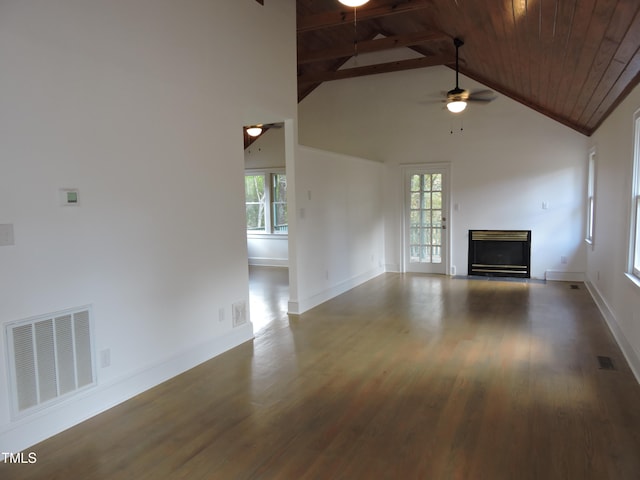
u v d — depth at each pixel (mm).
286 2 4742
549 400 2902
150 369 3201
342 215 6480
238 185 4082
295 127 5023
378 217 7906
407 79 7719
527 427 2568
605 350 3830
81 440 2512
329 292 6055
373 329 4570
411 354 3809
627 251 3871
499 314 5066
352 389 3133
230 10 3914
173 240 3379
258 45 4309
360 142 8141
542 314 5043
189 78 3486
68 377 2654
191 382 3291
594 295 5789
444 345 4023
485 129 7281
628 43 2867
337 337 4320
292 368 3539
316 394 3062
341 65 8117
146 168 3135
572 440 2424
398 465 2230
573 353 3766
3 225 2318
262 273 8367
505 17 3557
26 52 2393
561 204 6953
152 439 2518
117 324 2955
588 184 6719
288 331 4547
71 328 2666
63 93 2582
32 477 2178
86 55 2703
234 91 3992
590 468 2174
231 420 2721
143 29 3080
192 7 3494
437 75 7512
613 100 4426
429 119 7637
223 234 3906
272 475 2174
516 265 7316
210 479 2154
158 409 2873
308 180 5488
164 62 3254
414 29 6793
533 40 3752
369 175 7473
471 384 3174
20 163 2385
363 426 2623
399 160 7898
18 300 2395
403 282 7148
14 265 2373
